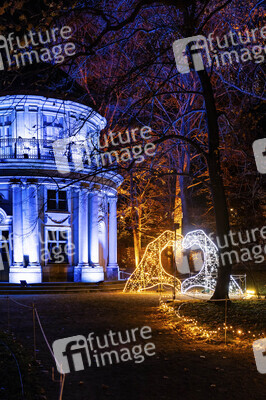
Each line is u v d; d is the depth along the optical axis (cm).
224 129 2445
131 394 743
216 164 1705
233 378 827
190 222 3127
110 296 2366
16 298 2231
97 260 3033
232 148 2141
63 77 1952
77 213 3003
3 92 1340
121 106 2453
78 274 2942
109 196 3388
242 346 1085
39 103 2919
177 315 1544
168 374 853
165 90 2881
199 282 2730
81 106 2986
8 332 1245
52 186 2931
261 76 2048
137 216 4162
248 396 734
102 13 1268
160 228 4191
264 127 2122
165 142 3114
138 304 1948
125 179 3825
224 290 1661
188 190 3347
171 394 743
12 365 870
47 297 2302
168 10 2028
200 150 1725
